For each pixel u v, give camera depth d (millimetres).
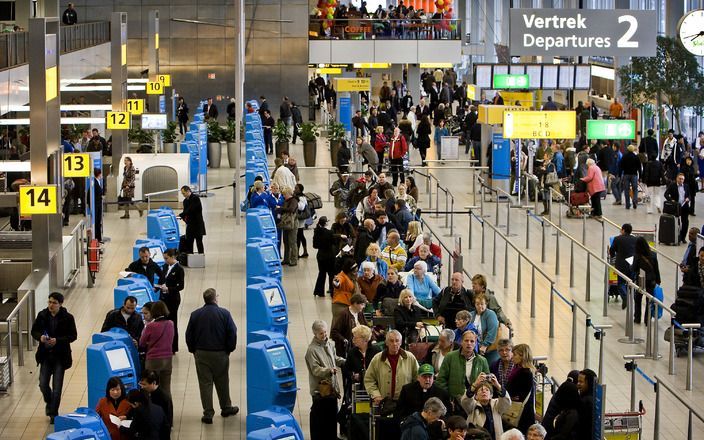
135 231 32500
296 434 13766
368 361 16109
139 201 33500
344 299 20359
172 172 35594
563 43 36781
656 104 46344
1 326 22078
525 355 14742
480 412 14211
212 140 45219
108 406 14922
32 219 23797
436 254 23312
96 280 26578
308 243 30547
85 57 47625
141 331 17984
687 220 32031
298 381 19328
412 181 31031
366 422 15375
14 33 31656
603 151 37906
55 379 17547
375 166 37531
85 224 28734
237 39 33875
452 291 18312
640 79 45719
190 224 28000
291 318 23094
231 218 34719
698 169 41344
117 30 39156
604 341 22062
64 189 32906
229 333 17484
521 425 14625
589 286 25156
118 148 38719
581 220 34719
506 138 35812
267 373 16453
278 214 28875
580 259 29188
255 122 45281
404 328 17875
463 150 49562
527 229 30375
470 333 15102
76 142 39656
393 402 14945
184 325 22703
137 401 14648
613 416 15672
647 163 35750
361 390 15852
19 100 31906
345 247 23547
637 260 23281
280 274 23141
